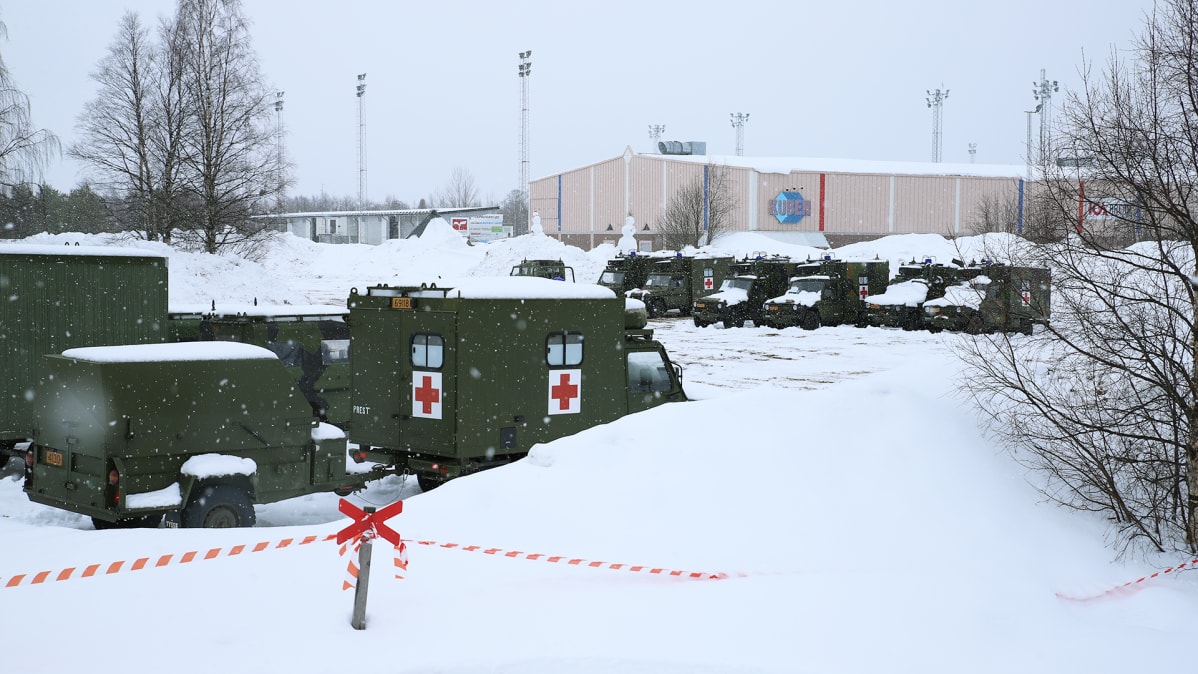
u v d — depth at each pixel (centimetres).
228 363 916
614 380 1124
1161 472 876
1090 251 884
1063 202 888
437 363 1026
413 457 1059
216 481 891
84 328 1254
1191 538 831
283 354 1273
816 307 3409
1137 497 889
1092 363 887
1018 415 935
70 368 884
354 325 1096
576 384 1090
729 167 7194
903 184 7412
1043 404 909
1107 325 873
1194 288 844
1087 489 884
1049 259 896
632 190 8019
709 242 6688
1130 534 838
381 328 1072
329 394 1302
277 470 951
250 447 930
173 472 882
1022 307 921
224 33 3884
